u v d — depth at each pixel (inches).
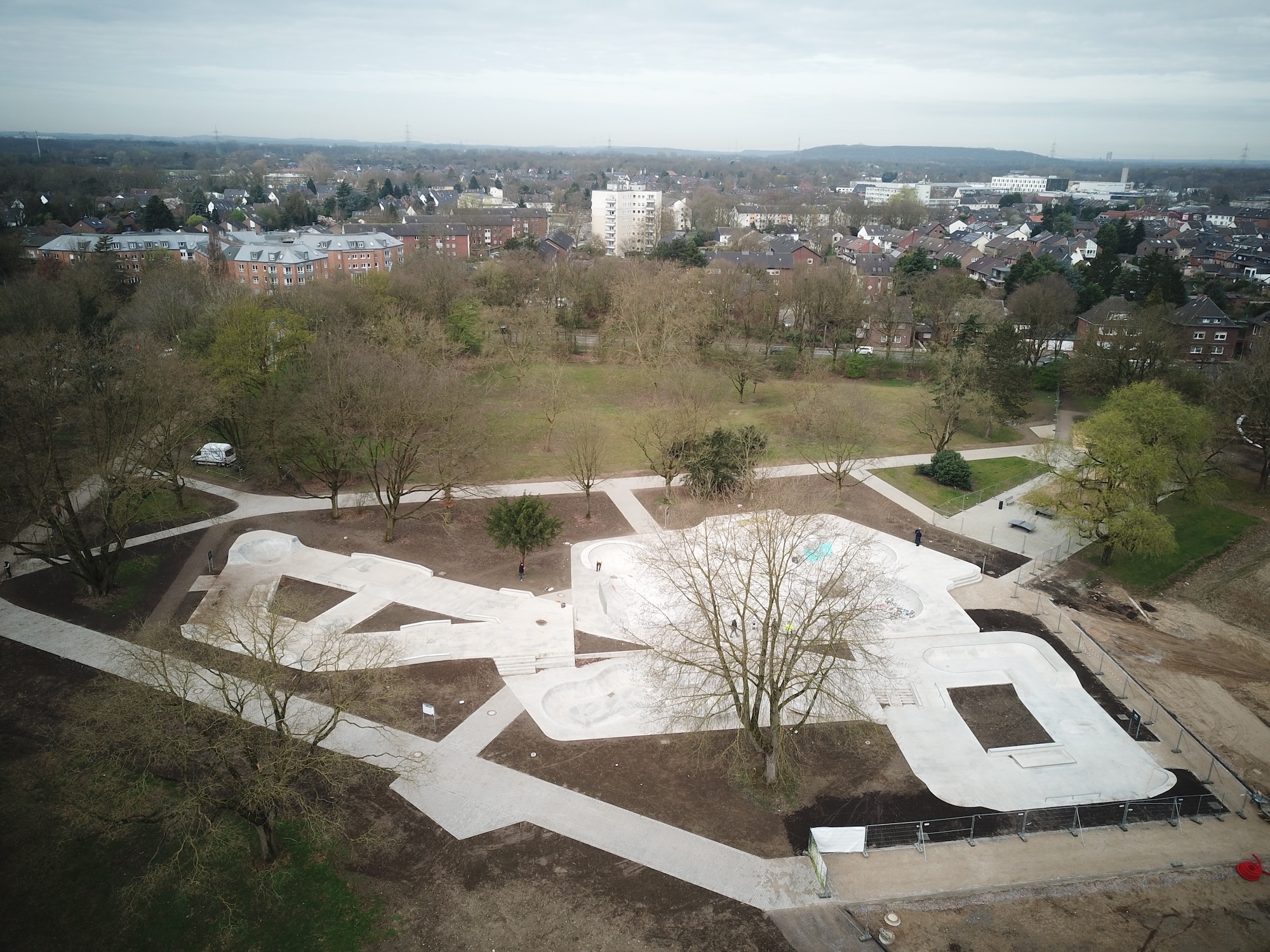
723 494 2598.4
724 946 1210.6
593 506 2679.6
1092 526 2448.3
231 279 4500.5
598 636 1972.2
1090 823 1470.2
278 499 2696.9
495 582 2194.9
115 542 2381.9
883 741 1657.2
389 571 2236.7
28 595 2084.2
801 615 1807.3
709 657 1702.8
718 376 3978.8
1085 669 1920.5
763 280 5108.3
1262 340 3624.5
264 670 1357.0
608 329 4153.5
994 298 5669.3
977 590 2260.1
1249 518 2775.6
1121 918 1282.0
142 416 2162.9
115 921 1237.1
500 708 1712.6
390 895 1283.2
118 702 1309.1
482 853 1362.0
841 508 2733.8
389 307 3742.6
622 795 1496.1
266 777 1232.2
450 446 2433.6
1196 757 1647.4
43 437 2196.1
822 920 1261.1
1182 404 2566.4
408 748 1588.3
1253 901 1318.9
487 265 5032.0
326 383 2518.5
